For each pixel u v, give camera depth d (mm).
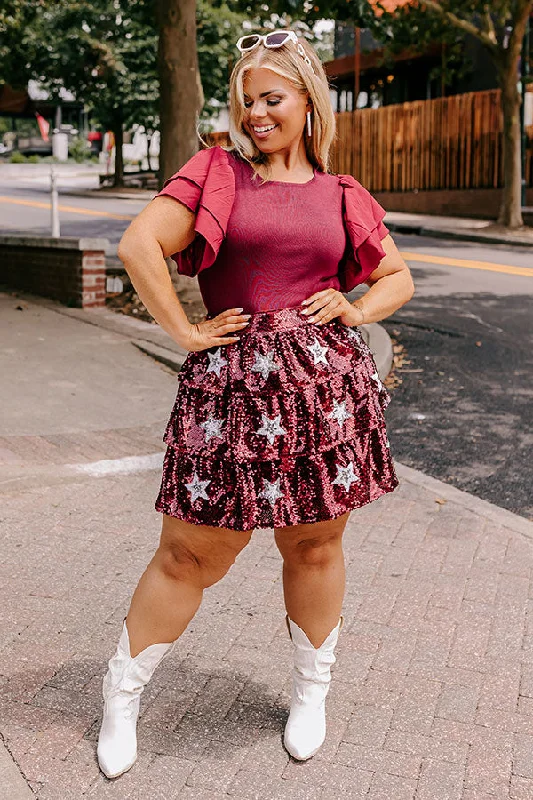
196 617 3410
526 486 5246
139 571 3779
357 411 2398
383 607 3541
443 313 10289
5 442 5234
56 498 4516
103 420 5812
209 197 2246
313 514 2340
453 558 4020
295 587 2592
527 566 3967
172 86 10148
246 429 2295
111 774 2500
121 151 35438
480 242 19562
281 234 2262
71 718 2773
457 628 3396
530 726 2814
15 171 46969
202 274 2400
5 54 28125
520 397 7090
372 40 33000
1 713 2779
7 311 9289
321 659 2658
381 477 2477
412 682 3039
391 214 25859
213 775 2545
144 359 7531
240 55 2322
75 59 31344
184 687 2969
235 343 2324
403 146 26484
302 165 2400
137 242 2242
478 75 27547
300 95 2285
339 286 2516
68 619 3365
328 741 2717
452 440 6062
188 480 2348
